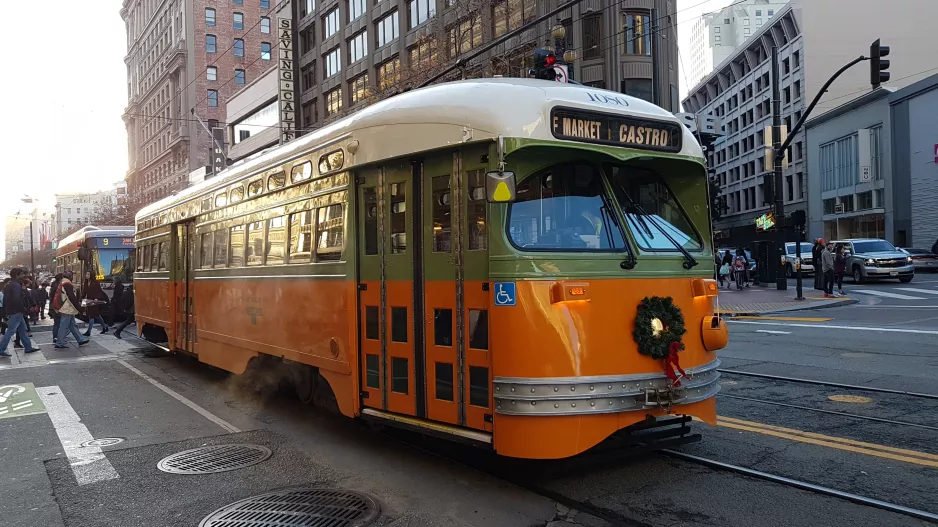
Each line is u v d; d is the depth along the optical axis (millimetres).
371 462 6105
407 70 33562
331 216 6688
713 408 5508
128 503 5203
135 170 100625
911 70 54969
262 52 81125
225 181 9539
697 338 5453
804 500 4793
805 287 27391
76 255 25000
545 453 4719
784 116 60531
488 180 4660
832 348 11422
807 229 53781
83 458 6469
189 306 11055
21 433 7555
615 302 5055
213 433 7359
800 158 56938
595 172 5375
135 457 6465
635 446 5543
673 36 35250
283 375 8797
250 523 4703
